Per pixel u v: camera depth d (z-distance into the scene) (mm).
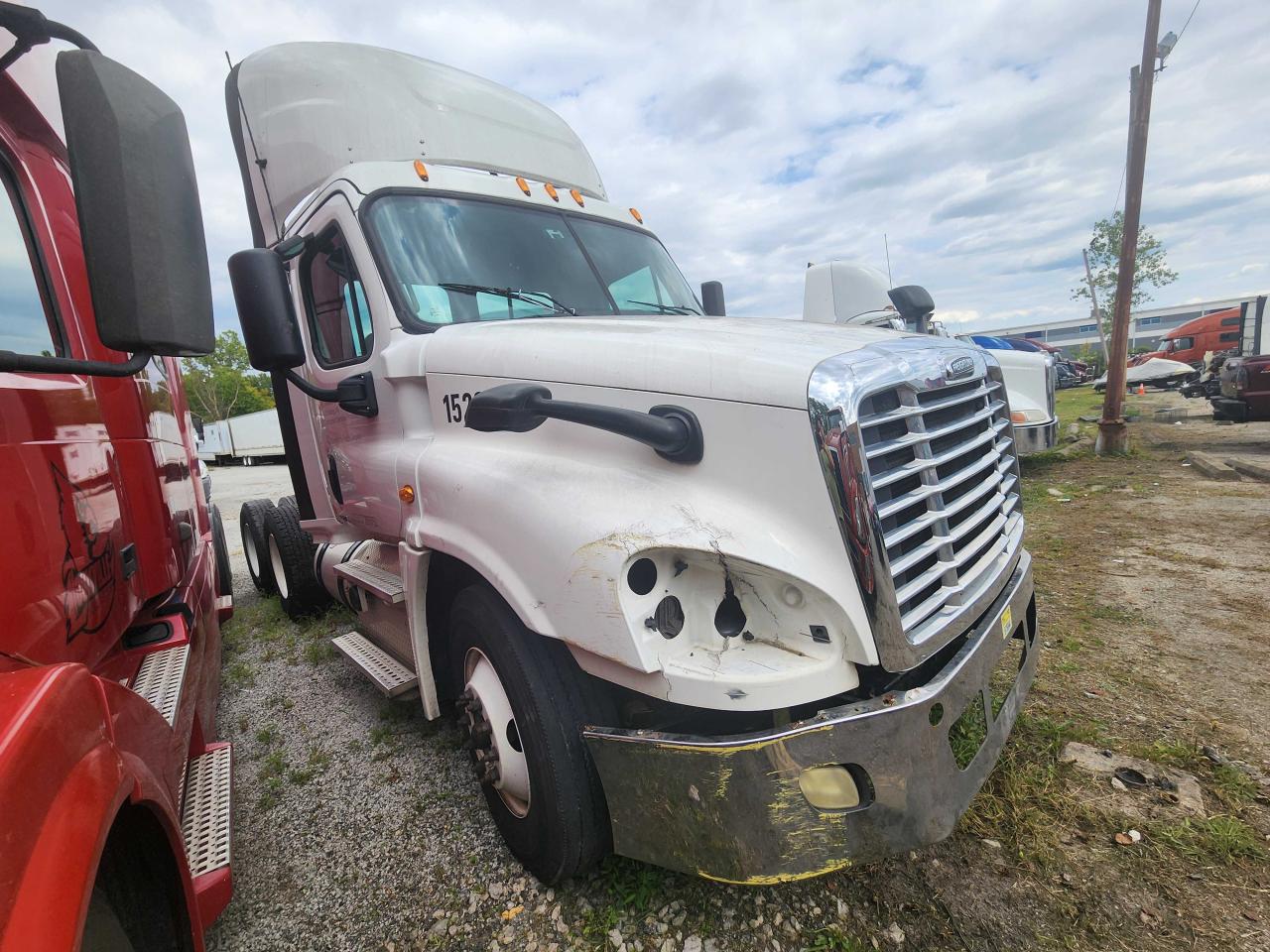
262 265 2592
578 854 2154
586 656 1943
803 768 1692
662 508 1849
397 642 3271
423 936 2199
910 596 1854
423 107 3639
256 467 27094
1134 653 3729
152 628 2791
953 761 1883
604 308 3352
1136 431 12984
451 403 2648
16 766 998
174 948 1436
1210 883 2160
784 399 1773
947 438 2195
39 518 1742
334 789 3033
